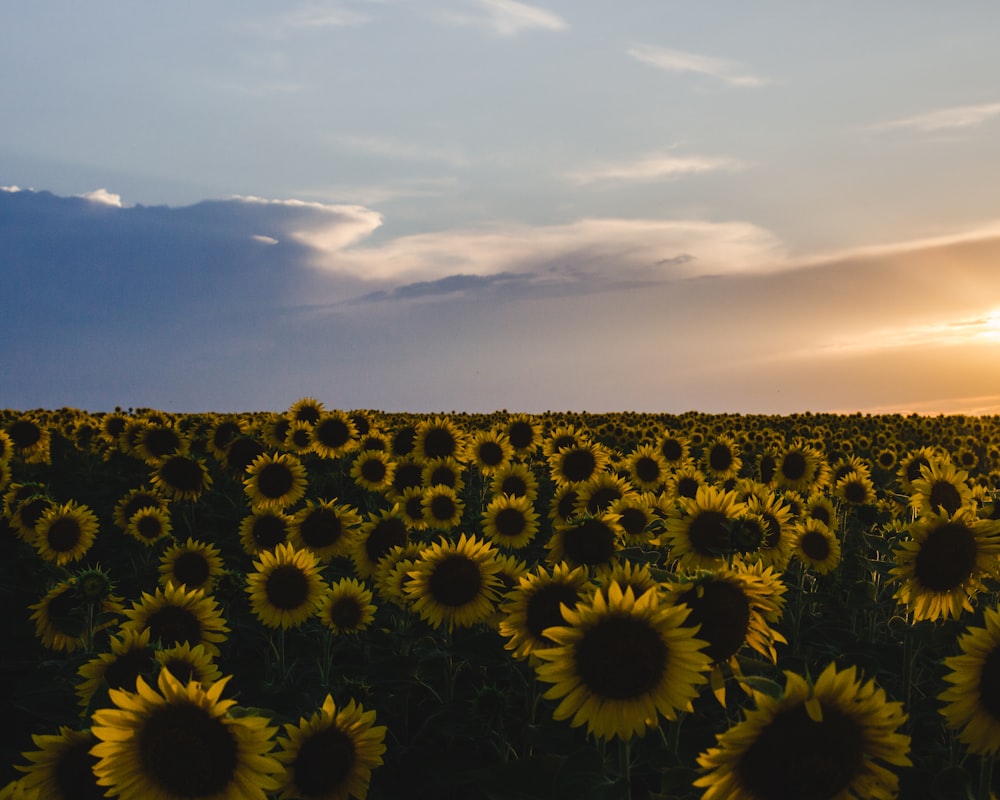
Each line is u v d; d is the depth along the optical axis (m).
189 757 3.27
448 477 13.88
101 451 19.53
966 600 5.73
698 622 3.95
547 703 5.57
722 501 6.06
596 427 29.64
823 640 8.97
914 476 14.21
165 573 9.02
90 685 5.32
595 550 6.76
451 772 6.30
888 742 2.91
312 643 8.13
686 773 4.02
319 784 4.61
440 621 6.82
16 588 10.27
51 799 4.10
